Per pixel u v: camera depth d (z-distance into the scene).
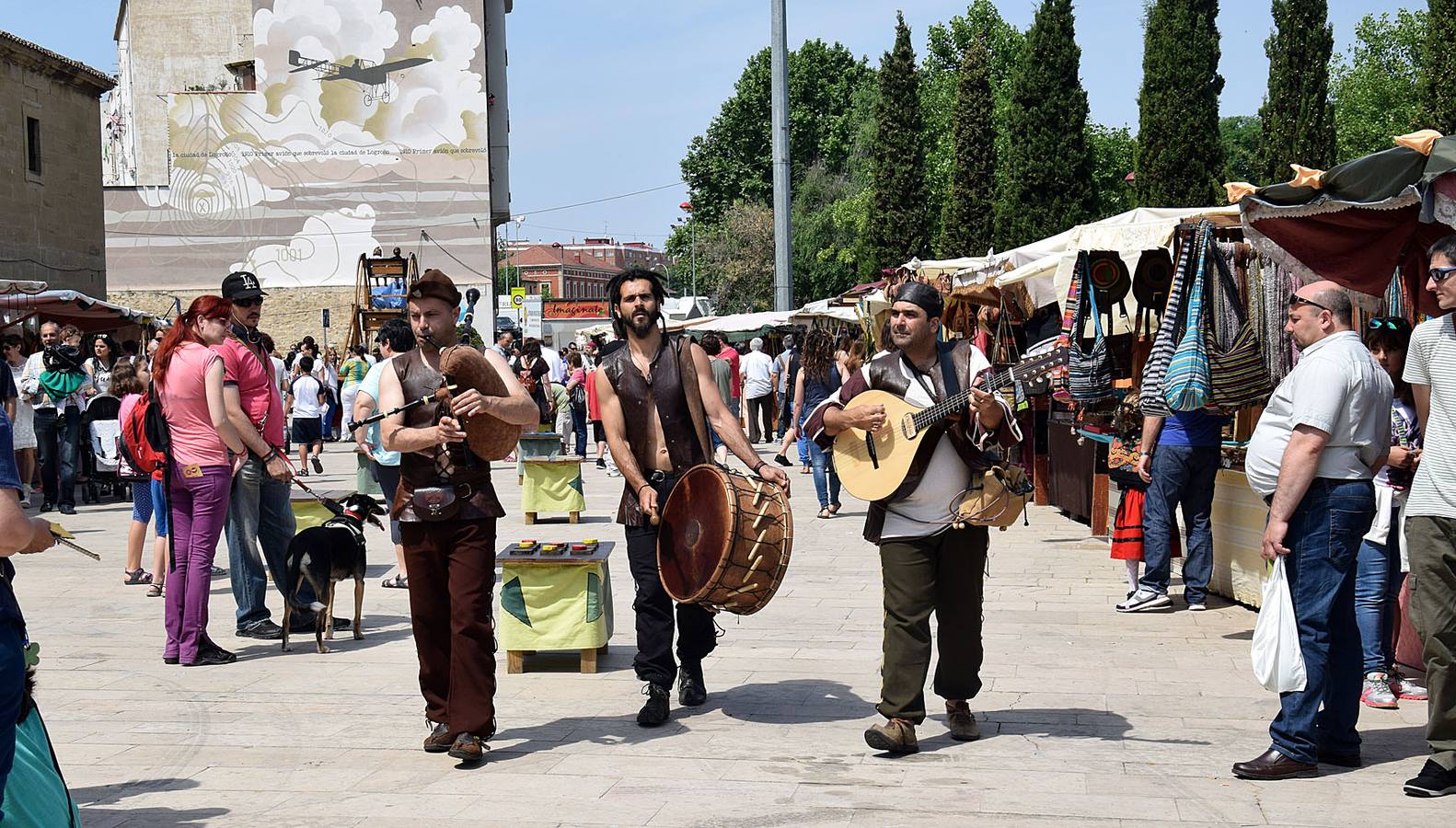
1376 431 5.11
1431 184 6.06
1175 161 29.70
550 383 21.47
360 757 5.62
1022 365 5.14
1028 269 12.40
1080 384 9.79
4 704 3.41
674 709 6.39
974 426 5.39
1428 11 21.83
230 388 7.61
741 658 7.50
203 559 7.50
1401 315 7.53
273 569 8.40
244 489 8.23
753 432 26.72
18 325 20.66
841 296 26.41
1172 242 9.40
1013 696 6.51
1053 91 35.06
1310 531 5.08
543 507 14.27
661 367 6.27
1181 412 8.36
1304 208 6.62
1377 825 4.59
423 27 47.53
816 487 14.56
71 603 9.69
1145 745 5.64
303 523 9.84
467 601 5.52
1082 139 35.28
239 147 47.66
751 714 6.26
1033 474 15.23
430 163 47.75
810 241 59.19
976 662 5.70
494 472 21.70
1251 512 8.77
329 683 7.05
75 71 32.69
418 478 5.57
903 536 5.49
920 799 4.93
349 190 47.81
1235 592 8.99
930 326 5.54
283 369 20.67
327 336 47.31
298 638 8.31
